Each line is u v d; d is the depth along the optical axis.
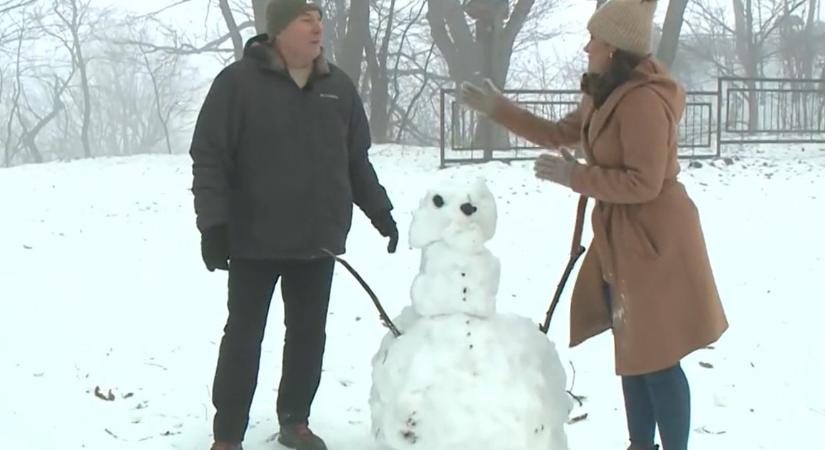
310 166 4.10
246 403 4.21
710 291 3.71
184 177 13.48
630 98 3.61
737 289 7.75
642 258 3.67
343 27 26.67
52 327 6.44
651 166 3.55
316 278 4.28
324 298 4.34
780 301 7.38
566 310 7.15
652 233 3.67
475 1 15.95
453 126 15.45
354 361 5.89
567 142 4.20
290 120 4.05
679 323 3.66
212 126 3.98
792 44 38.19
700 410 5.17
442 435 3.27
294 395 4.40
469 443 3.25
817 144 17.20
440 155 15.16
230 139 4.04
